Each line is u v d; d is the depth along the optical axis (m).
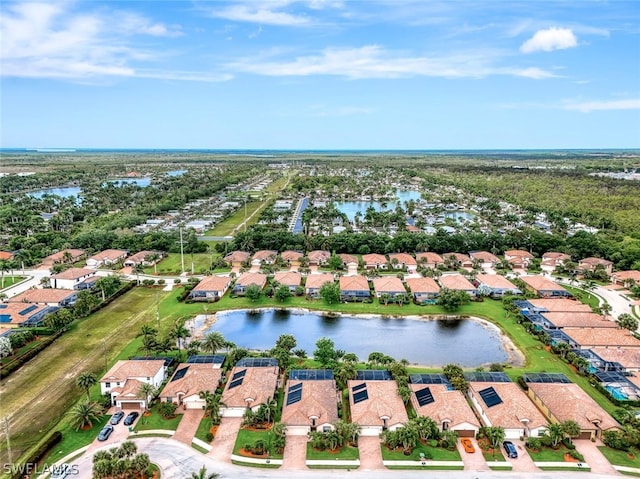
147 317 116.75
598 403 79.19
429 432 67.00
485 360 97.00
